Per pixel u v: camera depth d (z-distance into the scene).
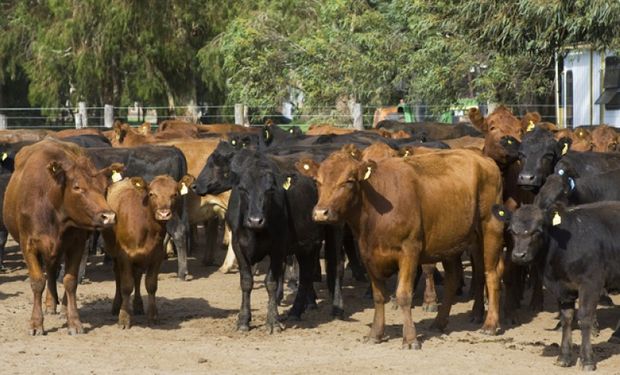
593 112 34.06
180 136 22.31
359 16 33.56
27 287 15.84
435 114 33.81
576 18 24.42
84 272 16.20
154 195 12.31
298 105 37.56
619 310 13.49
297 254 13.18
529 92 31.97
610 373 10.25
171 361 10.73
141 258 12.49
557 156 13.16
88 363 10.63
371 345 11.49
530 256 10.23
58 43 40.84
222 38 37.72
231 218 12.25
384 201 11.23
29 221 12.06
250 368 10.41
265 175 11.68
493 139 14.00
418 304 14.13
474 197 11.98
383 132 20.42
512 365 10.55
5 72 50.19
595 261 10.31
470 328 12.58
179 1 40.16
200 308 14.03
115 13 39.25
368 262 11.44
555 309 13.78
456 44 29.73
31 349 11.30
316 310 13.79
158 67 41.38
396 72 33.59
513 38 26.66
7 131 23.77
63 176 11.82
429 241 11.58
